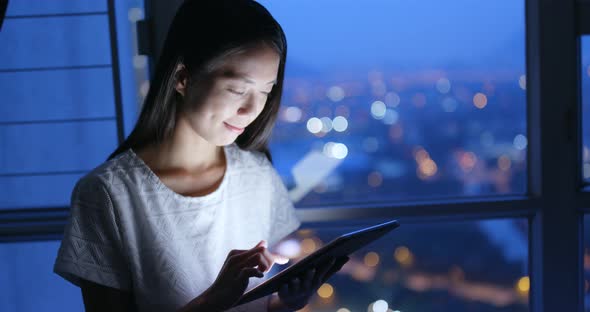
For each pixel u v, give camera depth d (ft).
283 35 3.46
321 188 5.33
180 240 3.54
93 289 3.45
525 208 5.20
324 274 3.47
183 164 3.68
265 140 4.07
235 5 3.29
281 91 3.83
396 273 5.65
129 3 4.96
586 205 5.19
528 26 5.13
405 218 5.19
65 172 5.17
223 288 3.12
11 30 4.94
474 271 5.65
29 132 5.09
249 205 4.01
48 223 5.02
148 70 5.02
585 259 5.50
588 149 5.30
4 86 5.02
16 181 5.16
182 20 3.38
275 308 3.88
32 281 5.51
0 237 5.05
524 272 5.63
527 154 5.34
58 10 4.93
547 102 5.04
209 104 3.33
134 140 3.61
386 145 5.32
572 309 5.36
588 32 5.00
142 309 3.50
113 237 3.39
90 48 4.99
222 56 3.21
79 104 5.06
